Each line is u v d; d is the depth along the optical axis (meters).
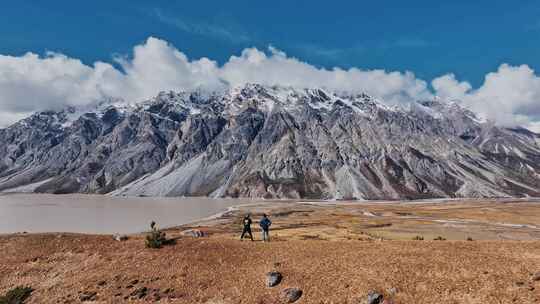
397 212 194.88
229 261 44.81
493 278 35.09
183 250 48.09
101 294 41.34
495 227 124.81
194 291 40.22
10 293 42.59
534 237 101.56
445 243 45.00
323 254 43.84
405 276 37.16
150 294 40.44
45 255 49.72
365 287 36.44
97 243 51.72
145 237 54.00
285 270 41.38
